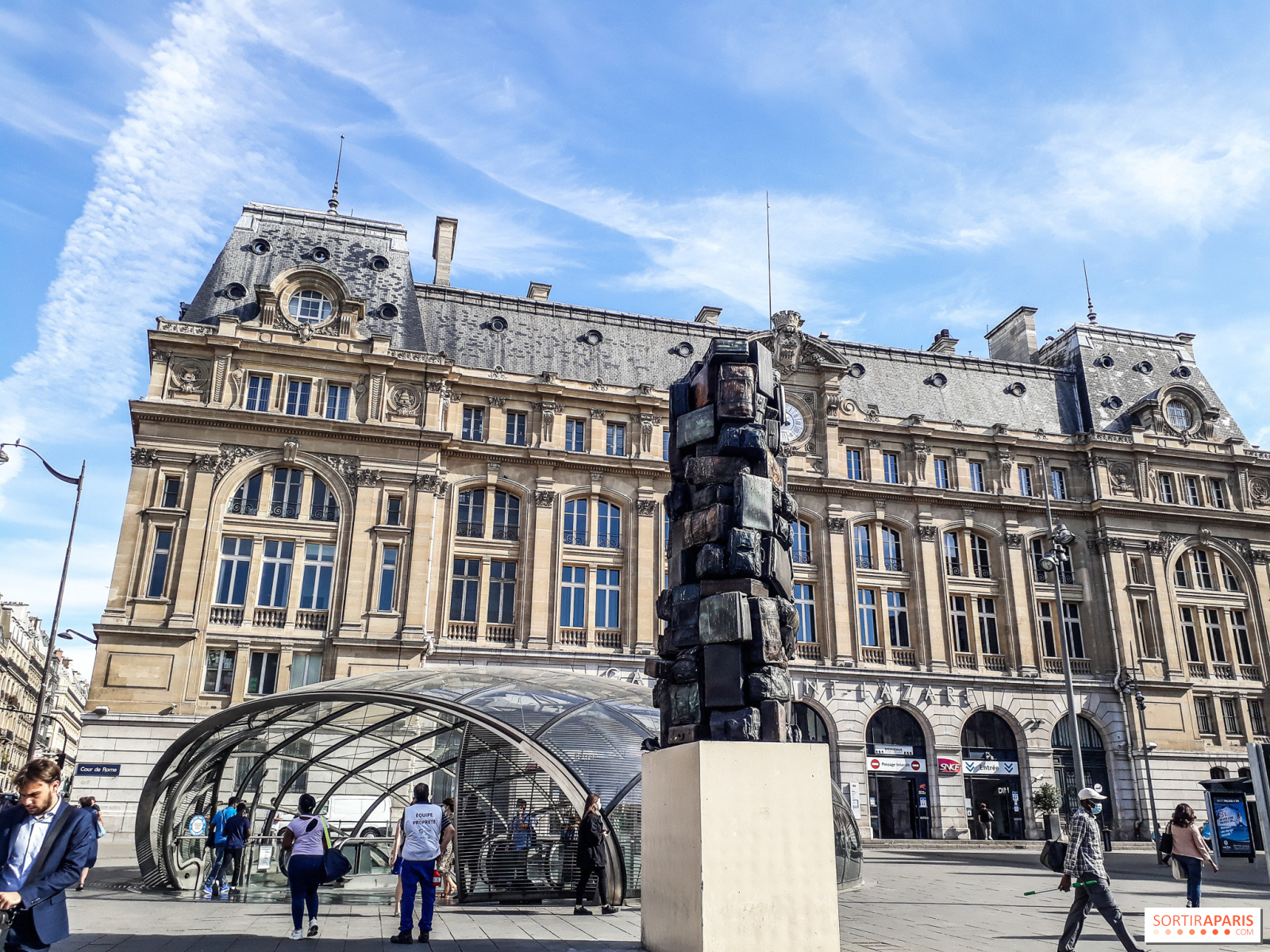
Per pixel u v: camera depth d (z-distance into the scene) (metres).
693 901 9.93
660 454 46.69
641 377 49.38
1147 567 51.19
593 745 19.73
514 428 45.81
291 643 38.56
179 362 40.62
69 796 34.50
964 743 46.94
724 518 12.23
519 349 48.00
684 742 11.45
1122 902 18.27
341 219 47.31
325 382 42.00
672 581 12.89
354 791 28.89
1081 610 50.72
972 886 21.88
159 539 38.50
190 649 37.22
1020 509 51.12
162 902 17.70
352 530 40.38
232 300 42.81
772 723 11.20
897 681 46.47
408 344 44.50
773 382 13.30
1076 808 11.57
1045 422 55.41
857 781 44.38
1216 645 51.62
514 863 19.12
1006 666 48.69
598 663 42.28
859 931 14.07
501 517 44.31
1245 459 54.38
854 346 54.94
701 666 11.68
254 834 23.00
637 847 18.33
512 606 43.25
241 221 45.41
